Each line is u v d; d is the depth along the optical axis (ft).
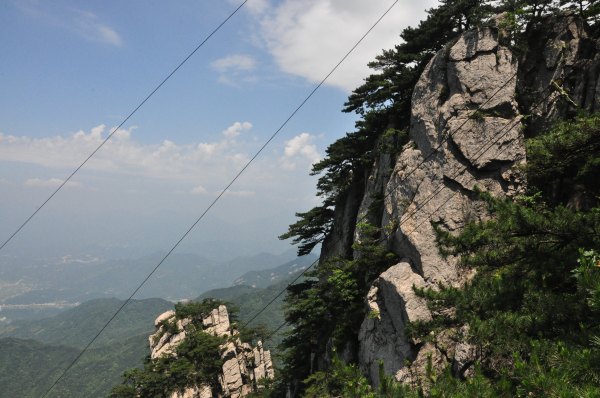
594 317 32.01
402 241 102.32
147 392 208.13
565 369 24.23
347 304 118.01
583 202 72.69
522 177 92.27
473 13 112.27
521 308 38.78
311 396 97.76
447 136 103.30
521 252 42.50
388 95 130.62
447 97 109.50
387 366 90.07
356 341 111.86
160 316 282.36
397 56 127.54
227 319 263.70
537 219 40.11
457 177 99.55
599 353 24.91
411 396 28.91
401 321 89.76
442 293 46.26
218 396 222.07
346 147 143.02
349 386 30.91
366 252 109.29
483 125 99.66
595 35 103.19
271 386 206.18
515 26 106.63
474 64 105.91
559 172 60.49
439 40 123.54
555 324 34.71
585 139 46.29
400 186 110.52
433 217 98.94
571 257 38.17
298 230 162.50
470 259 45.29
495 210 44.04
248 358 249.96
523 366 25.12
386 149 122.93
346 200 154.51
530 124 104.42
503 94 101.35
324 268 120.57
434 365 80.23
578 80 98.07
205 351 220.02
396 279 93.81
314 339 140.36
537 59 108.58
